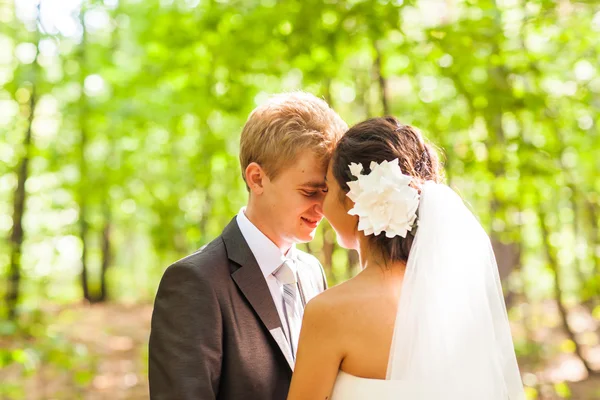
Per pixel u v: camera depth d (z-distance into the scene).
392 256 1.68
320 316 1.60
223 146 6.11
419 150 1.80
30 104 7.65
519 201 4.84
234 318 1.87
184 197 7.86
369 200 1.64
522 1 4.64
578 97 4.89
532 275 8.56
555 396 6.25
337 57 4.78
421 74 5.07
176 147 8.10
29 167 7.95
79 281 17.48
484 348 1.62
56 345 4.53
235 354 1.83
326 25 4.55
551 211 6.46
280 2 4.76
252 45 4.91
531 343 7.75
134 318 13.56
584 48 5.15
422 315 1.57
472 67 4.48
